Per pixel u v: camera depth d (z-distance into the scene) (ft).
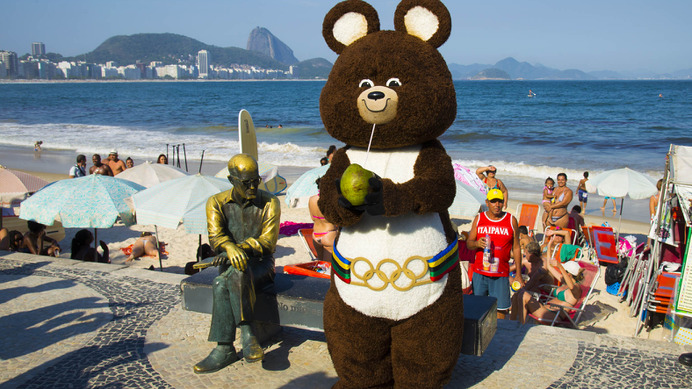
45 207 24.84
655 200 33.86
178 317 16.46
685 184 20.15
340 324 10.76
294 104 253.24
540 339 14.73
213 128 140.05
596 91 359.66
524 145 98.99
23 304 17.70
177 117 179.42
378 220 10.27
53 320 16.38
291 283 14.37
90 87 605.31
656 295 21.62
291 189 30.12
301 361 13.66
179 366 13.42
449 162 10.34
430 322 10.39
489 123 140.36
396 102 9.86
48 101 286.25
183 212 24.88
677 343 15.02
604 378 12.63
